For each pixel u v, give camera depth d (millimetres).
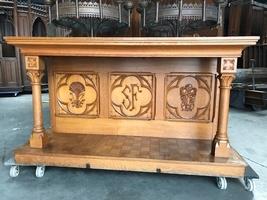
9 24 5453
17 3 4996
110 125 1697
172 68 1560
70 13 1309
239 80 4164
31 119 3027
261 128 2664
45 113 3432
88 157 1347
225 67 1216
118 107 1666
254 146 2057
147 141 1586
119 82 1629
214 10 1375
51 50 1296
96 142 1560
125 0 1442
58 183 1364
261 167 1612
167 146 1497
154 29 1846
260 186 1350
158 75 1584
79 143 1537
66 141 1574
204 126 1611
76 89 1675
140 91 1623
